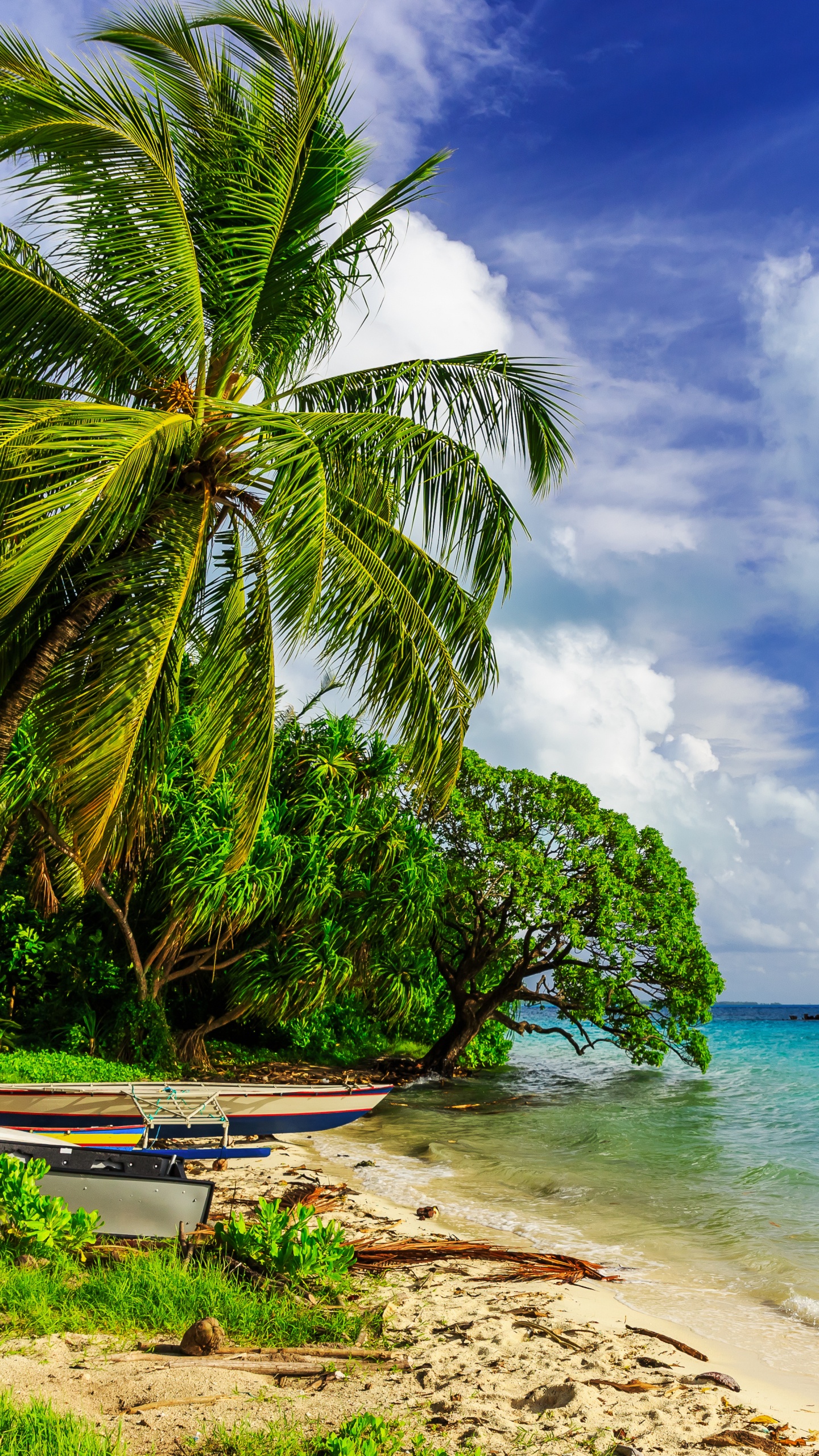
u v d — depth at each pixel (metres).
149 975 16.56
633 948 21.05
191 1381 4.16
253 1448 3.51
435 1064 21.77
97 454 6.59
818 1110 17.88
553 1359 5.05
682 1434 4.17
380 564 8.99
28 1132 7.84
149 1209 6.00
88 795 6.80
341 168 9.30
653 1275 7.43
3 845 14.13
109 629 7.40
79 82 7.51
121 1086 10.10
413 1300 6.03
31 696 7.64
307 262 9.77
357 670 8.88
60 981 16.05
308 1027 21.73
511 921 21.52
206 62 8.53
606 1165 12.12
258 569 8.63
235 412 8.09
